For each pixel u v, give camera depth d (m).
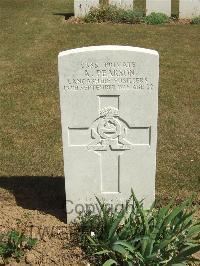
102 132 1.83
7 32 5.32
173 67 4.15
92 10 5.84
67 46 4.79
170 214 1.70
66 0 7.00
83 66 1.72
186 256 1.62
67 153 1.86
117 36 5.14
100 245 1.72
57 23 5.68
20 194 2.24
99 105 1.79
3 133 2.90
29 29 5.43
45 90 3.63
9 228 1.93
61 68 1.73
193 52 4.60
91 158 1.88
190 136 2.85
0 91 3.61
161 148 2.69
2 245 1.79
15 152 2.66
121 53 1.71
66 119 1.80
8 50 4.69
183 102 3.38
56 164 2.53
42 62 4.31
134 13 5.77
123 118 1.81
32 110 3.26
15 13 6.21
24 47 4.78
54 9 6.45
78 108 1.79
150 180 1.91
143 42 4.93
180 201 2.14
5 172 2.45
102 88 1.76
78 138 1.84
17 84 3.76
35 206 2.13
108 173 1.91
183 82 3.79
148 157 1.87
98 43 4.89
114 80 1.75
